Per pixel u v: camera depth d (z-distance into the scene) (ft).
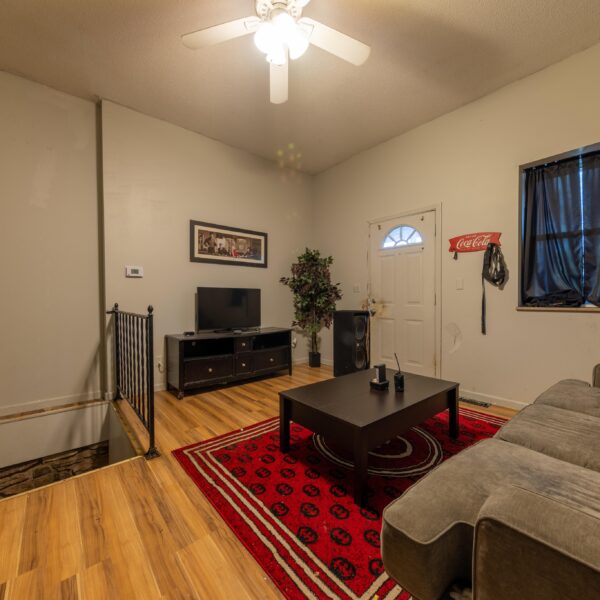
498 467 3.19
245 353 11.89
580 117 8.01
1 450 8.55
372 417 5.40
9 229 8.84
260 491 5.37
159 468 6.10
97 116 10.18
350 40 6.15
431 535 2.42
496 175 9.52
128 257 10.44
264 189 14.15
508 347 9.32
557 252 8.49
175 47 7.81
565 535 1.76
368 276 13.51
